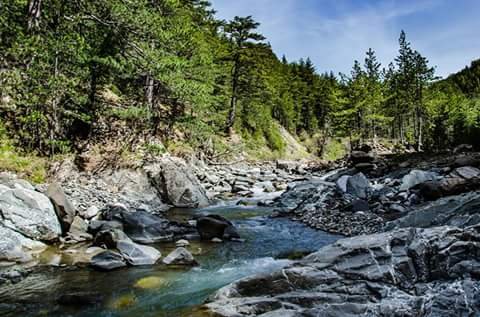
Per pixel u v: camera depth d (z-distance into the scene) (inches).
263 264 412.5
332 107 2511.1
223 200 928.3
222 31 1796.3
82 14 829.8
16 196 452.1
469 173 634.2
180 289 334.0
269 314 254.1
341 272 287.3
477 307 242.8
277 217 701.9
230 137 1855.3
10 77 714.8
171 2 1006.4
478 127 1284.4
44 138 776.3
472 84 3890.3
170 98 1212.5
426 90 2114.9
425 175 740.7
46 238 454.6
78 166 773.3
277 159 2044.8
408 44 2092.8
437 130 1675.7
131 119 994.7
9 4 724.0
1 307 289.7
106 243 442.0
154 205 773.9
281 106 2768.2
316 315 248.7
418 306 250.5
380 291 270.2
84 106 927.7
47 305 295.3
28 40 701.9
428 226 461.4
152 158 863.7
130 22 814.5
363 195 740.7
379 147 2059.5
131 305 298.8
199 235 535.5
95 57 824.9
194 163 1179.3
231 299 287.4
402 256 287.4
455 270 272.2
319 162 2084.2
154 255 415.8
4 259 387.2
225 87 1699.1
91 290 324.8
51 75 774.5
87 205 615.2
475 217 390.6
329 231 578.9
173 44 949.2
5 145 701.3
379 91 2247.8
